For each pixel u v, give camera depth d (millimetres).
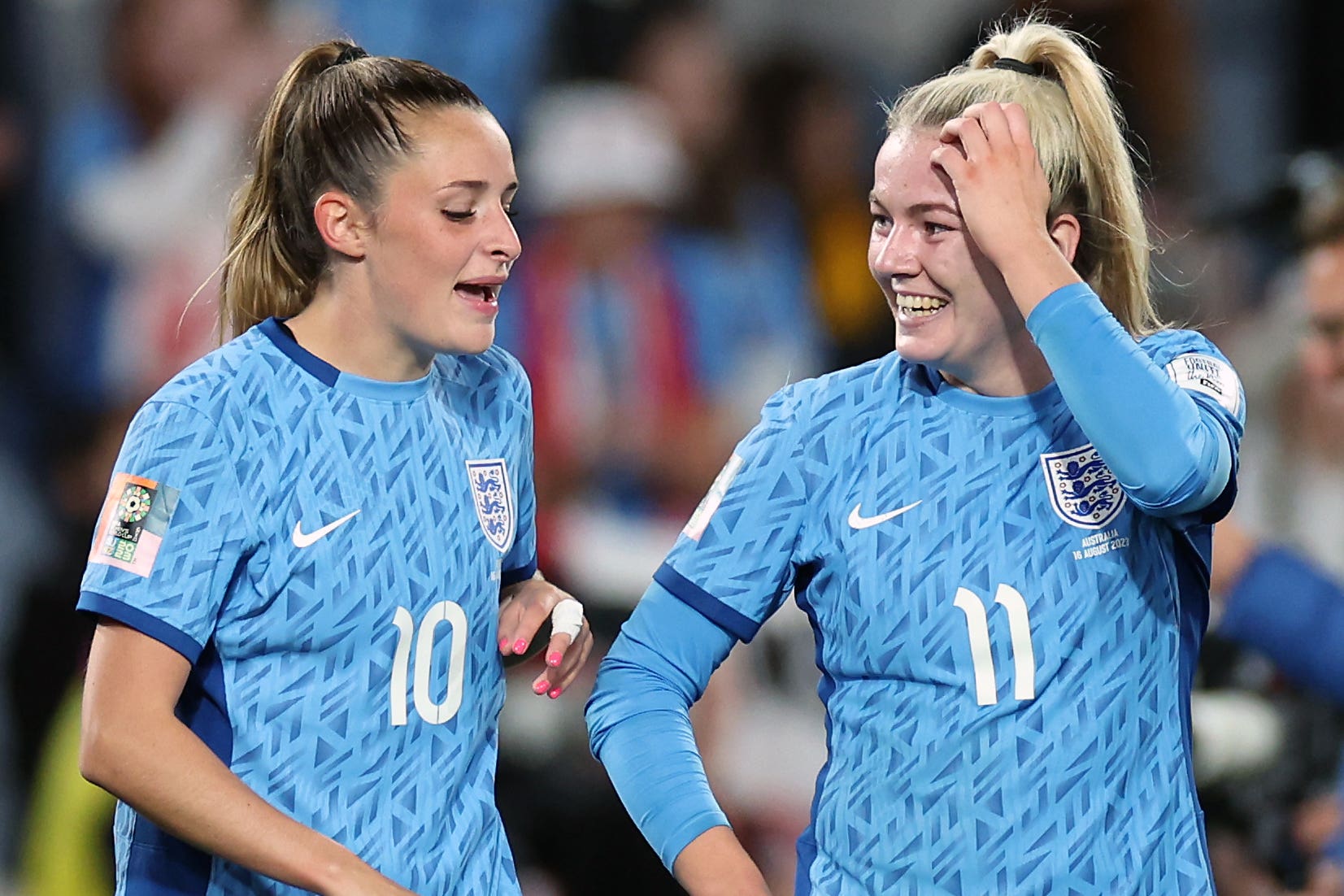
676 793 10375
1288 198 15969
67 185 24656
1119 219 10305
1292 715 13898
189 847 10266
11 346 24625
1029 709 9781
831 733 10406
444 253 10164
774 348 24469
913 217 9953
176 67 24281
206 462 9922
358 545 10172
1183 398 9555
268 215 10695
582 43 25062
